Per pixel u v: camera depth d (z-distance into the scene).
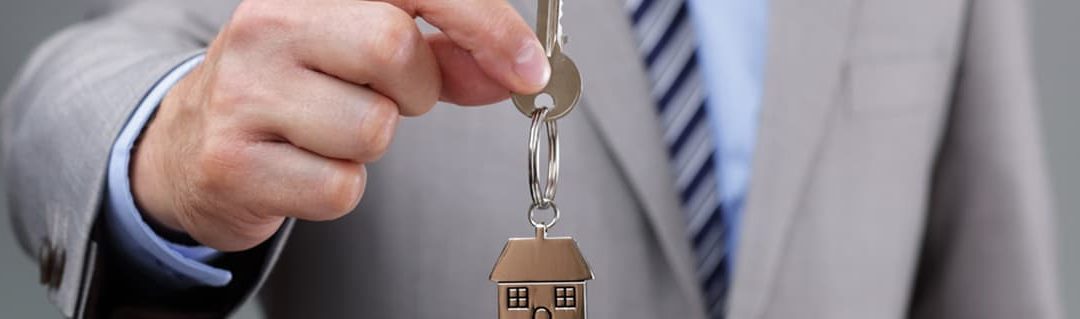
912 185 0.98
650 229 0.89
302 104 0.55
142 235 0.66
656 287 0.90
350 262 0.92
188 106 0.60
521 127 0.89
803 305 0.93
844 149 0.94
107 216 0.67
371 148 0.55
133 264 0.69
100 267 0.68
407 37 0.54
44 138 0.70
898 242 0.97
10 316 1.63
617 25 0.86
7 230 1.62
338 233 0.92
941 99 1.00
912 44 0.98
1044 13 1.69
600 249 0.89
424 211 0.90
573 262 0.60
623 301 0.89
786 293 0.93
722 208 0.91
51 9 1.59
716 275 0.92
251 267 0.70
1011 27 1.06
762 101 0.89
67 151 0.67
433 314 0.91
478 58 0.55
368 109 0.55
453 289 0.90
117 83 0.68
